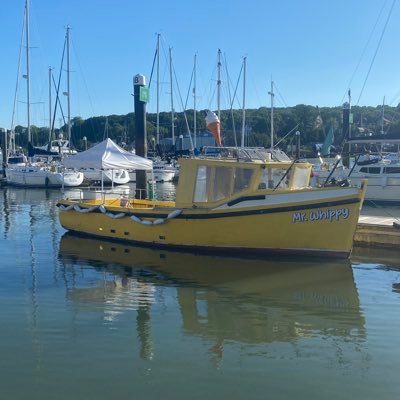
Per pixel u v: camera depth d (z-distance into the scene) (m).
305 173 14.04
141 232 14.69
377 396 6.04
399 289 10.66
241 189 13.24
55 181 41.31
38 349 7.35
